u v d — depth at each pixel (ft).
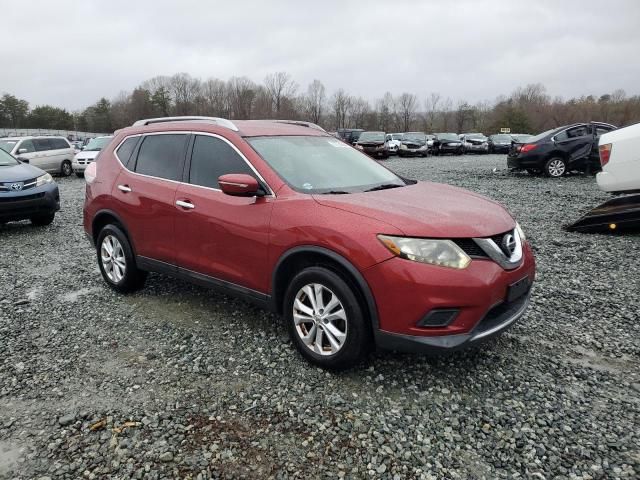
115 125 266.98
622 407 9.59
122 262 15.99
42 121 281.95
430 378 10.63
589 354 11.68
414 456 8.31
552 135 48.03
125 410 9.68
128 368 11.36
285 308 11.39
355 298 10.00
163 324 13.75
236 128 13.24
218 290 12.96
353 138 115.24
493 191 38.81
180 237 13.51
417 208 10.46
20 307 15.30
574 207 30.94
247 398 10.03
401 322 9.49
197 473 7.95
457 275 9.27
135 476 7.90
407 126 263.70
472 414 9.40
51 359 11.87
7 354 12.14
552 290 15.78
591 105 233.96
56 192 28.94
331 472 7.97
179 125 14.53
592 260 19.01
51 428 9.18
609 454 8.26
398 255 9.41
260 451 8.45
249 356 11.75
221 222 12.28
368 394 10.07
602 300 14.92
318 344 10.88
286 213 11.06
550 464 8.07
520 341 12.30
